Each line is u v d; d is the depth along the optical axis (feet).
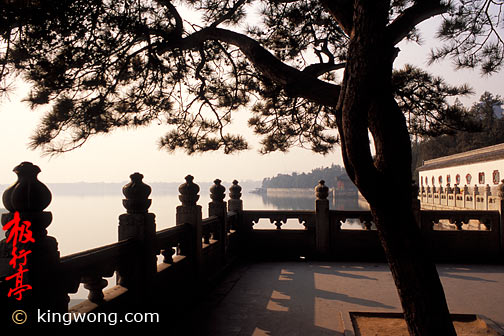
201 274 17.12
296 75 12.09
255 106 22.07
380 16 8.73
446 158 140.67
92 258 9.02
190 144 19.29
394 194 9.49
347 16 10.95
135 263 11.21
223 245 21.53
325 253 25.50
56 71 13.29
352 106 9.11
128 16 14.20
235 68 18.48
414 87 16.55
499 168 90.68
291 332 12.87
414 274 9.50
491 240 24.52
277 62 12.42
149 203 11.88
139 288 11.24
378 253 25.26
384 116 9.52
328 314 14.67
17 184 7.13
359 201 279.08
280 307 15.55
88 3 12.72
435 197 119.44
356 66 8.96
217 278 19.45
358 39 8.91
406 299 9.69
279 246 26.05
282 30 19.24
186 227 15.90
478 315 14.06
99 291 9.60
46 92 14.11
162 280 12.96
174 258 15.15
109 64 14.71
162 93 17.97
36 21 11.85
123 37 14.51
